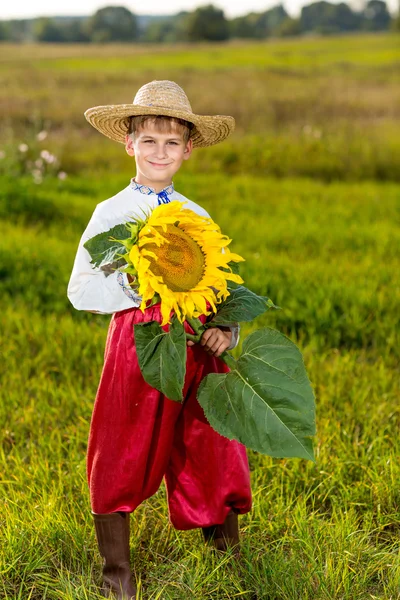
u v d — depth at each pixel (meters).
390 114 20.89
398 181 13.56
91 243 2.32
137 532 3.02
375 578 2.84
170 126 2.53
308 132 16.45
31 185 10.86
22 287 6.51
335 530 2.98
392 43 59.75
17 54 54.22
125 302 2.49
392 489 3.28
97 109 2.56
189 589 2.68
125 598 2.60
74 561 2.87
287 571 2.74
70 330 5.34
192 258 2.31
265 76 31.94
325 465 3.51
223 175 13.26
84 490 3.27
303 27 181.62
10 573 2.80
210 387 2.48
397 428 3.91
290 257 7.53
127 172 13.54
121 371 2.54
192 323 2.48
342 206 10.13
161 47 67.81
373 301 5.91
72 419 4.15
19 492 3.24
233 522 2.84
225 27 115.56
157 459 2.64
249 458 3.65
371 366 4.87
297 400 2.37
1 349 5.09
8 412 4.18
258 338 2.49
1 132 17.39
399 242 7.97
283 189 11.72
